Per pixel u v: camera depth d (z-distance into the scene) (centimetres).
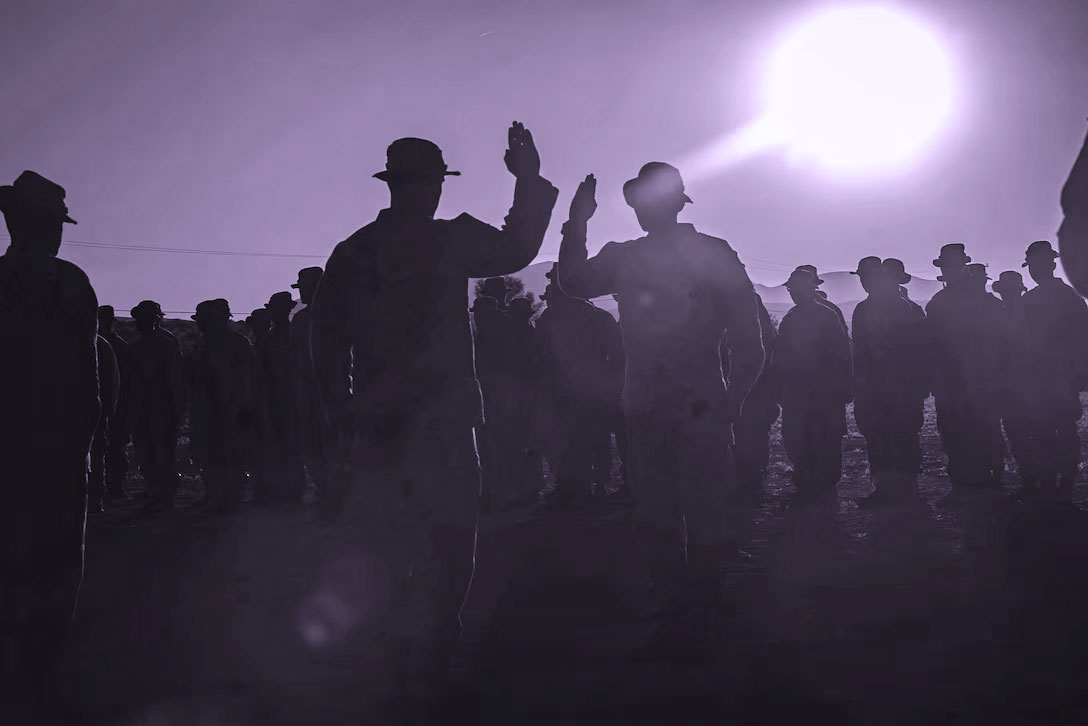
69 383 493
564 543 921
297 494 1323
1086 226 345
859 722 425
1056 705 435
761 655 528
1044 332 1130
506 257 492
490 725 438
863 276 1220
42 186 500
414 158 499
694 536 582
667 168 590
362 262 493
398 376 486
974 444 1193
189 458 2100
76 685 519
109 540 1052
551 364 1245
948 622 578
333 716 460
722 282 581
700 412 579
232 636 610
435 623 483
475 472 495
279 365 1302
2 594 481
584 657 538
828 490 1193
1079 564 723
